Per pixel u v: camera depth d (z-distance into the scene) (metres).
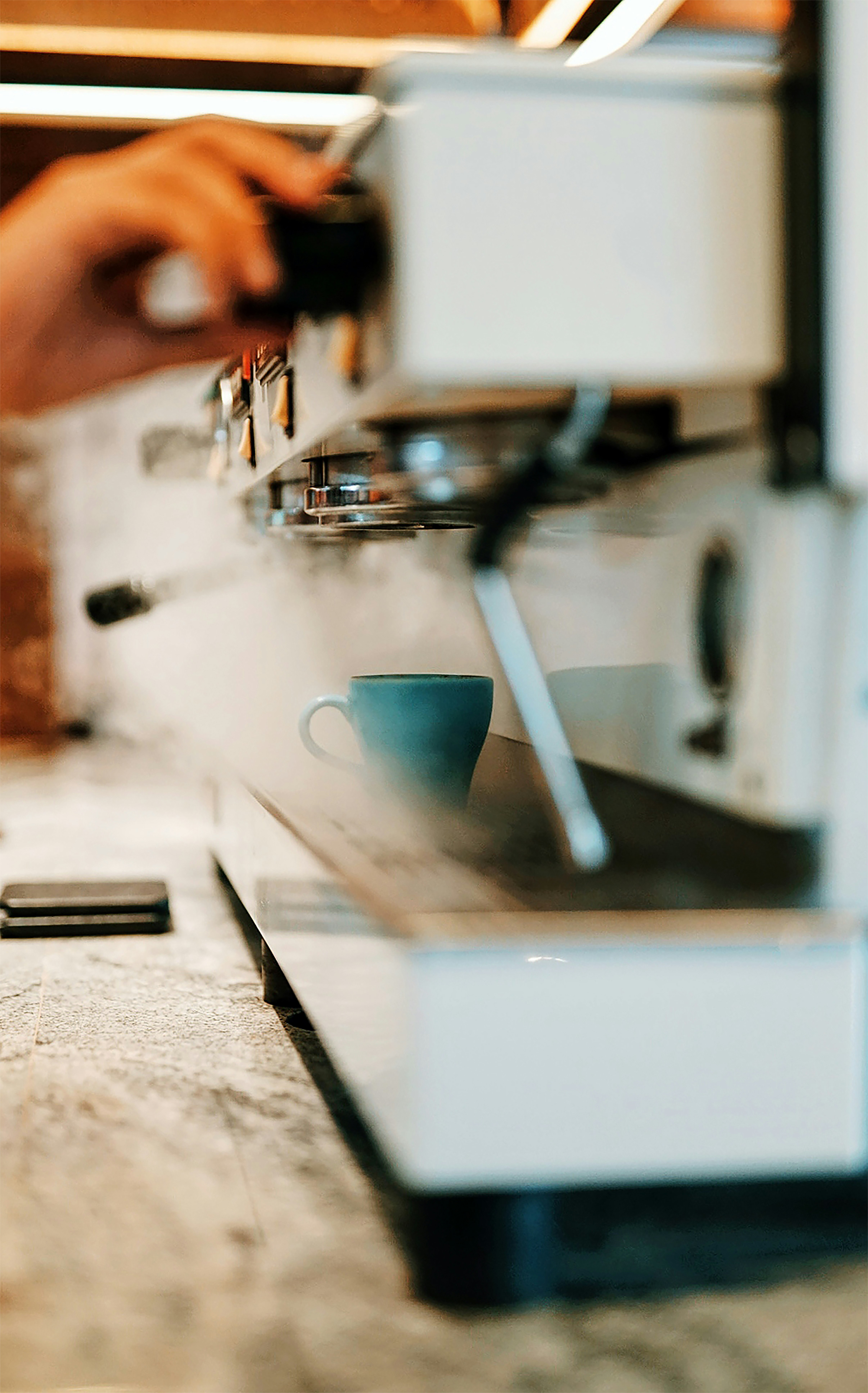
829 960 0.47
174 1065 0.75
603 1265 0.49
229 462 1.23
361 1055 0.52
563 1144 0.46
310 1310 0.47
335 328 0.59
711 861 0.57
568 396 0.54
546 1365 0.43
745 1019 0.47
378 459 0.68
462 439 0.58
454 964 0.45
